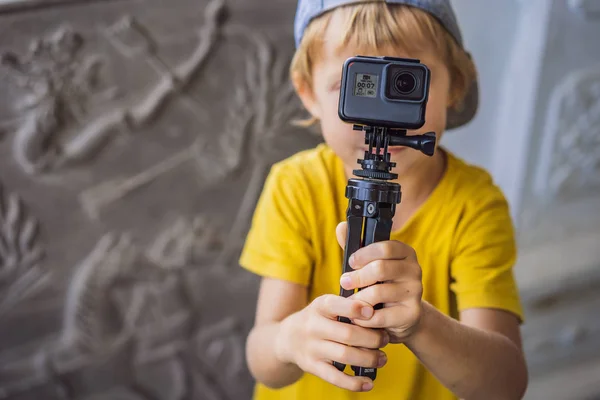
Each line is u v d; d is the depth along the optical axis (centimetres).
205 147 113
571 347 137
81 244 110
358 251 44
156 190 112
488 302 62
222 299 120
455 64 64
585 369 140
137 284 114
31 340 110
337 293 66
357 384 47
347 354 46
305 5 63
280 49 114
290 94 115
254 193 117
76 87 105
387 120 42
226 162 115
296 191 68
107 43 106
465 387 55
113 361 114
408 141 42
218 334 121
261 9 112
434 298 65
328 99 60
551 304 133
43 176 107
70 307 110
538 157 126
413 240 66
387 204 44
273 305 66
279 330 58
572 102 123
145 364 116
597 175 131
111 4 105
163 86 108
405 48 58
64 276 110
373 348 47
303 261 66
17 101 104
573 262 131
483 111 122
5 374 109
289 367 59
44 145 105
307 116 115
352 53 59
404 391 66
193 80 110
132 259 112
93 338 112
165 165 112
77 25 104
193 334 119
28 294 109
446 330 53
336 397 69
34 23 102
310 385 70
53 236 109
